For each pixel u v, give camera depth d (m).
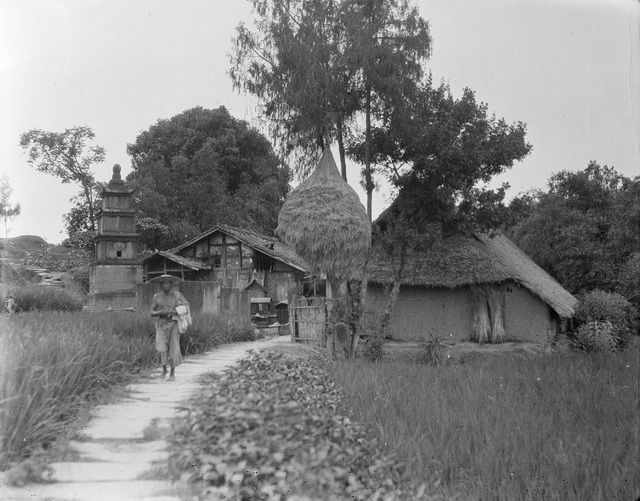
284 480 5.71
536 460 6.54
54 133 22.38
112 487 5.65
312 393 8.66
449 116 20.02
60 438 6.80
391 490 5.77
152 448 6.63
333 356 17.14
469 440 7.07
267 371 9.98
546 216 29.36
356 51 18.84
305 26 19.03
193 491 5.63
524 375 12.50
